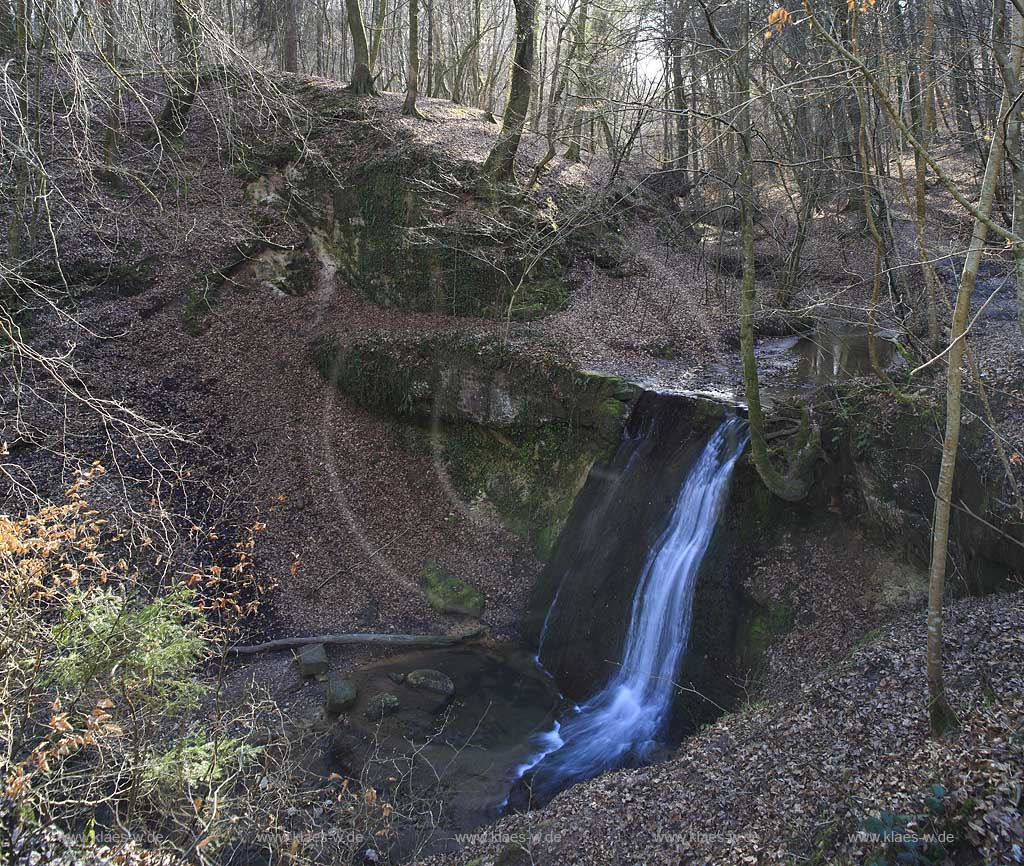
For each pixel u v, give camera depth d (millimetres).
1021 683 6754
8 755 5816
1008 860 4551
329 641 13930
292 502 16719
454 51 31922
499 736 11680
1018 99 5445
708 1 12617
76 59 10141
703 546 12148
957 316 5766
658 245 22203
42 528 7434
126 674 6805
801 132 16250
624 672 12398
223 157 22422
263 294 20891
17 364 16672
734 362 16719
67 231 19344
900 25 12383
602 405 14742
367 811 8984
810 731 7828
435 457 17641
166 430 10641
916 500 9797
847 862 5348
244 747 7504
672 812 7598
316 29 35562
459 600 15055
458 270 19250
